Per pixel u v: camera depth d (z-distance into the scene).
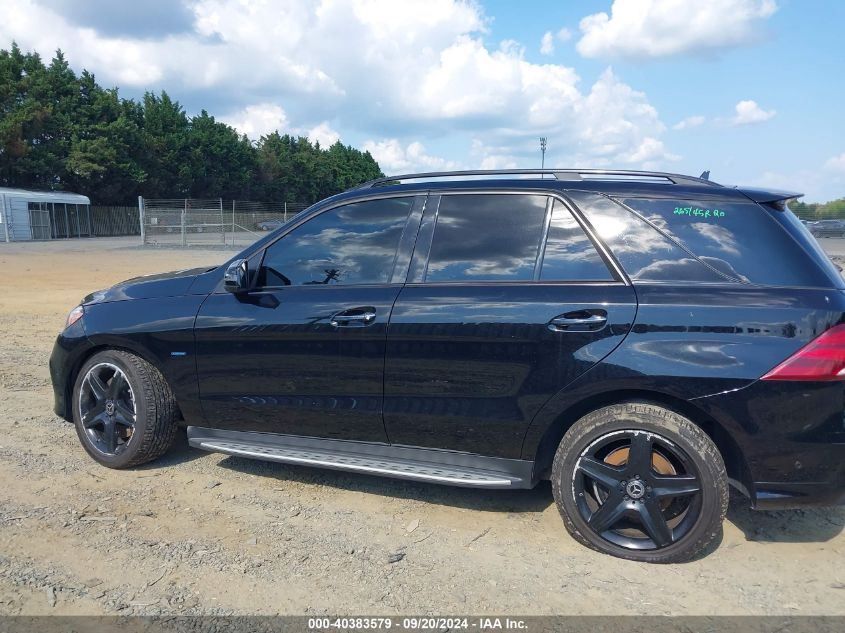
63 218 43.50
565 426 3.51
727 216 3.34
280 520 3.70
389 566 3.22
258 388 3.95
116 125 56.56
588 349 3.25
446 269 3.64
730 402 3.06
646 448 3.20
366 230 3.90
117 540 3.43
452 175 3.82
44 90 53.03
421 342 3.54
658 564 3.24
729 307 3.12
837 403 2.99
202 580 3.07
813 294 3.09
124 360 4.24
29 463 4.41
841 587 3.06
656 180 3.62
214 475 4.32
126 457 4.27
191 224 32.69
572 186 3.56
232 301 4.03
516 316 3.37
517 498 4.04
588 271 3.39
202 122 73.81
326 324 3.73
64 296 13.01
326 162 99.81
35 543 3.37
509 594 2.98
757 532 3.58
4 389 6.22
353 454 3.82
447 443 3.60
